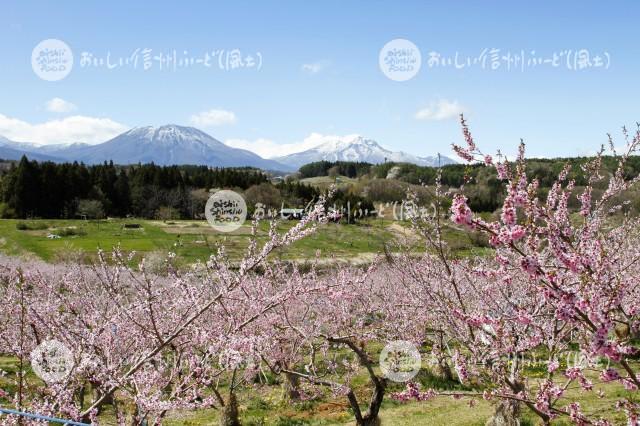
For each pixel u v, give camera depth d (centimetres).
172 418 1183
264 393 1460
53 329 684
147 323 767
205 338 666
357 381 1487
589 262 419
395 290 1479
